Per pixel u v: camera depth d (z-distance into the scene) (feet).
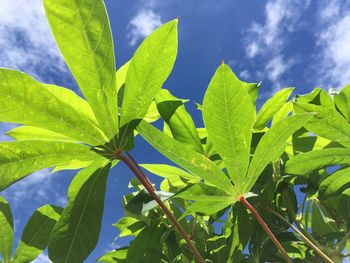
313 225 1.51
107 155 1.16
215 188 1.20
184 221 1.53
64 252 1.13
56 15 0.99
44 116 1.07
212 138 1.16
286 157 1.52
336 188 1.39
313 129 1.31
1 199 1.34
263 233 1.40
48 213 1.36
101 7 1.02
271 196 1.42
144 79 1.13
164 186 1.64
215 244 1.49
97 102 1.11
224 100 1.12
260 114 1.51
